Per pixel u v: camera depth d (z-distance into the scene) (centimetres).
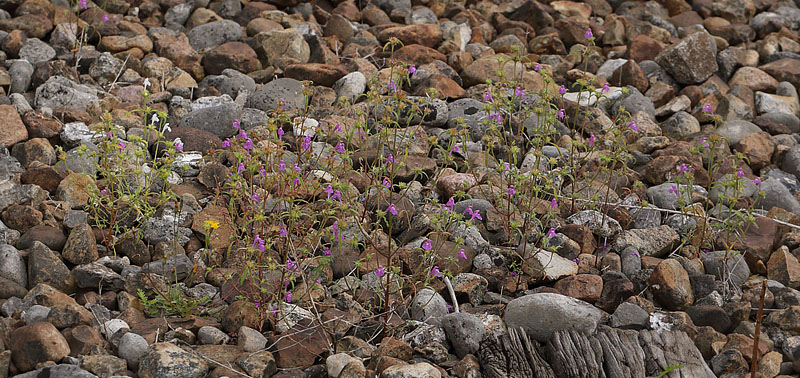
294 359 466
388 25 920
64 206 589
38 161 636
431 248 514
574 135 745
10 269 514
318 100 773
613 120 779
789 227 629
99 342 464
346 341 480
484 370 465
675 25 1014
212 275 532
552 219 612
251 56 819
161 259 545
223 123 702
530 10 956
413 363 469
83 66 790
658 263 575
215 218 580
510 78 828
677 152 723
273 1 951
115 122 697
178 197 602
